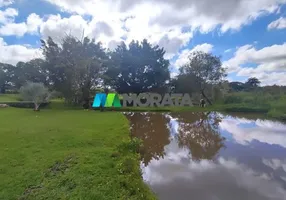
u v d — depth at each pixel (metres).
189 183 5.67
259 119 18.12
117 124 12.54
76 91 26.70
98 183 4.84
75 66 26.34
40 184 4.75
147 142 10.26
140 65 32.38
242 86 47.69
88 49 27.94
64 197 4.21
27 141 8.13
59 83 27.03
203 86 31.47
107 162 6.11
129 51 32.72
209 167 6.92
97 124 12.34
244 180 5.86
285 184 5.63
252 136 11.63
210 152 8.62
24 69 34.53
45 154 6.66
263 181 5.80
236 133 12.46
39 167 5.62
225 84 31.27
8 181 4.81
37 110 21.41
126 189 4.65
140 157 7.59
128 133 10.45
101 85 30.16
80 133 9.60
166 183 5.68
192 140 10.70
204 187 5.45
